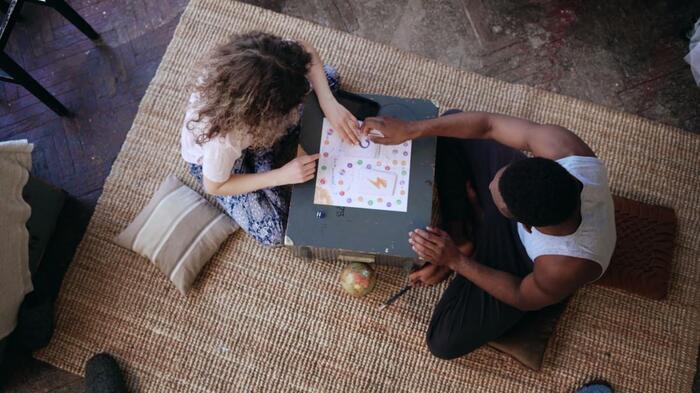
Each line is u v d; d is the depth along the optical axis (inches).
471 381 72.0
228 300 74.6
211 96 52.0
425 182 62.5
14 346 73.7
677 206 79.4
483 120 62.7
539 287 56.6
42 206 74.9
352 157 63.3
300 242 61.6
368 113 67.2
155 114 82.4
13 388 72.5
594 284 74.9
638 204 76.0
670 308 74.9
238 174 65.2
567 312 74.4
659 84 85.6
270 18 86.7
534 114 83.0
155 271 75.6
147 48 86.7
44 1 76.8
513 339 68.6
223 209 77.7
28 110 84.1
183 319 74.0
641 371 72.7
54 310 74.3
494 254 64.9
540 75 85.8
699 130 83.5
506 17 88.6
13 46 87.2
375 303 74.6
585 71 86.0
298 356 72.8
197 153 62.7
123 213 78.2
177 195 75.6
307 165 61.1
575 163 55.7
